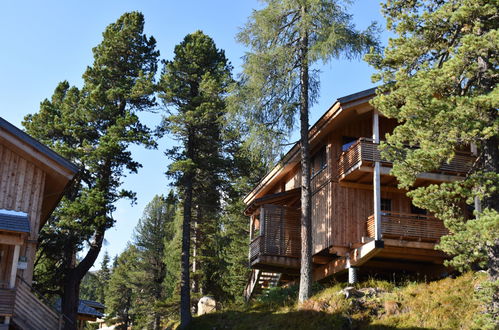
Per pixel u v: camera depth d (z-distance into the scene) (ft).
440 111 47.44
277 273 93.66
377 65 57.16
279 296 77.46
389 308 59.21
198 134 95.86
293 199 90.99
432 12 55.26
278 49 73.82
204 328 77.71
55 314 62.18
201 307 98.53
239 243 121.08
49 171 67.62
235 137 91.66
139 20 110.63
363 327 57.93
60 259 94.58
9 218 59.41
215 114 92.02
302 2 73.26
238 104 74.18
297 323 63.05
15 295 56.18
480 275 61.21
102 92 100.07
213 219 113.50
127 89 103.91
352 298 62.80
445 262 48.49
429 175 73.97
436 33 54.60
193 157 95.55
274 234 85.20
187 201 92.89
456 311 55.36
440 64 56.65
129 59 109.81
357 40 71.77
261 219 85.61
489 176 47.83
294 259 84.64
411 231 71.92
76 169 67.56
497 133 46.62
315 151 86.89
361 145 72.84
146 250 162.91
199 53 101.30
